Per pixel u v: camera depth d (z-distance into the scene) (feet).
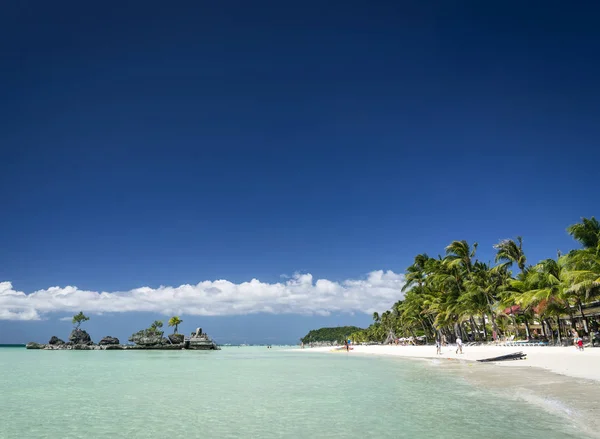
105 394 78.02
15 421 53.67
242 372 129.90
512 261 197.98
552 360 114.42
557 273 164.86
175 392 79.87
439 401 62.18
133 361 209.67
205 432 46.34
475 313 224.33
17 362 198.39
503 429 43.04
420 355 208.33
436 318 247.70
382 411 55.98
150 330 467.93
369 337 570.05
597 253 133.69
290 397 71.10
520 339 213.87
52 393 80.12
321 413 55.77
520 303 172.14
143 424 51.01
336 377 107.45
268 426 48.65
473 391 70.74
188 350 446.60
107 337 491.72
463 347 207.41
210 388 85.92
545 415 48.78
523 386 71.82
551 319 207.82
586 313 169.89
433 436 41.57
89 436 45.57
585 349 129.18
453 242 234.58
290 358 246.06
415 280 283.38
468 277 231.09
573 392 62.08
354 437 42.63
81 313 512.63
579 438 38.75
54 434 46.62
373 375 110.32
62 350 455.22
